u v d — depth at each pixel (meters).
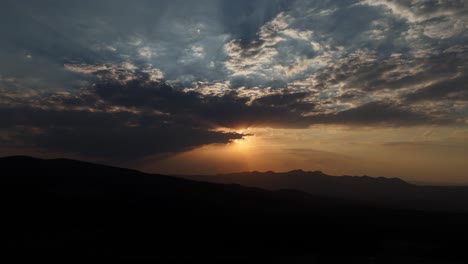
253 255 47.19
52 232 46.84
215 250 47.69
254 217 69.81
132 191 74.12
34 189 64.25
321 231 64.56
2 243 40.94
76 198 63.03
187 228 57.03
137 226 54.38
